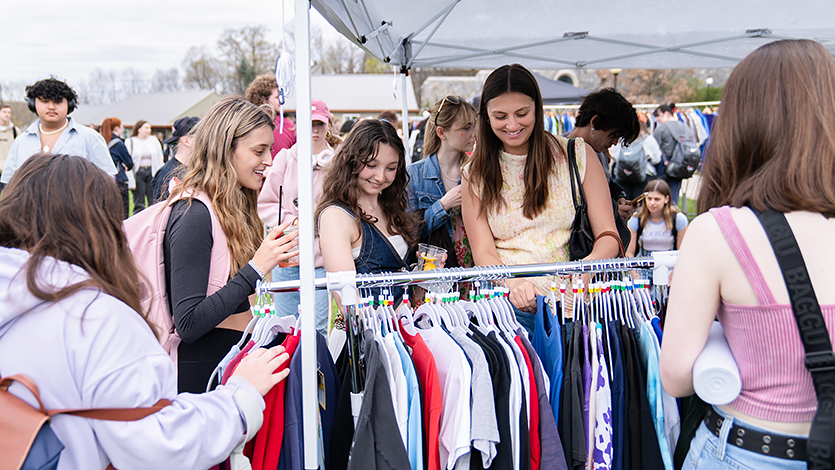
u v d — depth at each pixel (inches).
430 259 82.4
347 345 62.0
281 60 54.2
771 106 41.0
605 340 61.5
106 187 44.2
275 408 54.1
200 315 61.2
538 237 85.9
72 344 38.9
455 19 109.6
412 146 255.9
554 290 71.9
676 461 54.6
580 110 121.0
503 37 124.0
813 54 40.9
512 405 55.7
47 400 38.2
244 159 71.2
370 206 83.9
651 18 110.5
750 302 41.1
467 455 54.6
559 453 57.2
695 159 261.3
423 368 56.1
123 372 39.9
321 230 77.7
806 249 39.6
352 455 49.8
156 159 417.7
